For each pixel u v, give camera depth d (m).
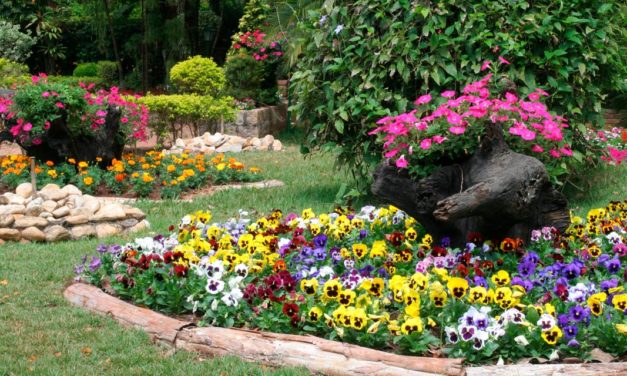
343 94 8.93
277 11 16.33
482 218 6.14
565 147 7.70
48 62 25.53
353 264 5.99
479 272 5.42
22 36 22.78
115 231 8.11
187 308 5.36
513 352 4.50
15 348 4.86
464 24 8.44
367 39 8.72
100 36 23.02
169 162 11.91
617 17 9.08
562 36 8.47
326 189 10.63
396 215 7.36
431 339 4.59
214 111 16.50
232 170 11.57
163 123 16.22
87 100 11.43
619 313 4.75
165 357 4.75
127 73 27.14
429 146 5.92
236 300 5.11
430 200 6.15
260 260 5.95
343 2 9.02
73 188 8.54
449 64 8.38
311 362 4.49
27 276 6.38
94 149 11.52
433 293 4.88
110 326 5.25
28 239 7.79
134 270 5.75
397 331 4.63
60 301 5.77
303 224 7.29
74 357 4.73
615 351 4.49
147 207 9.57
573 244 6.53
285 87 21.92
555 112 8.18
